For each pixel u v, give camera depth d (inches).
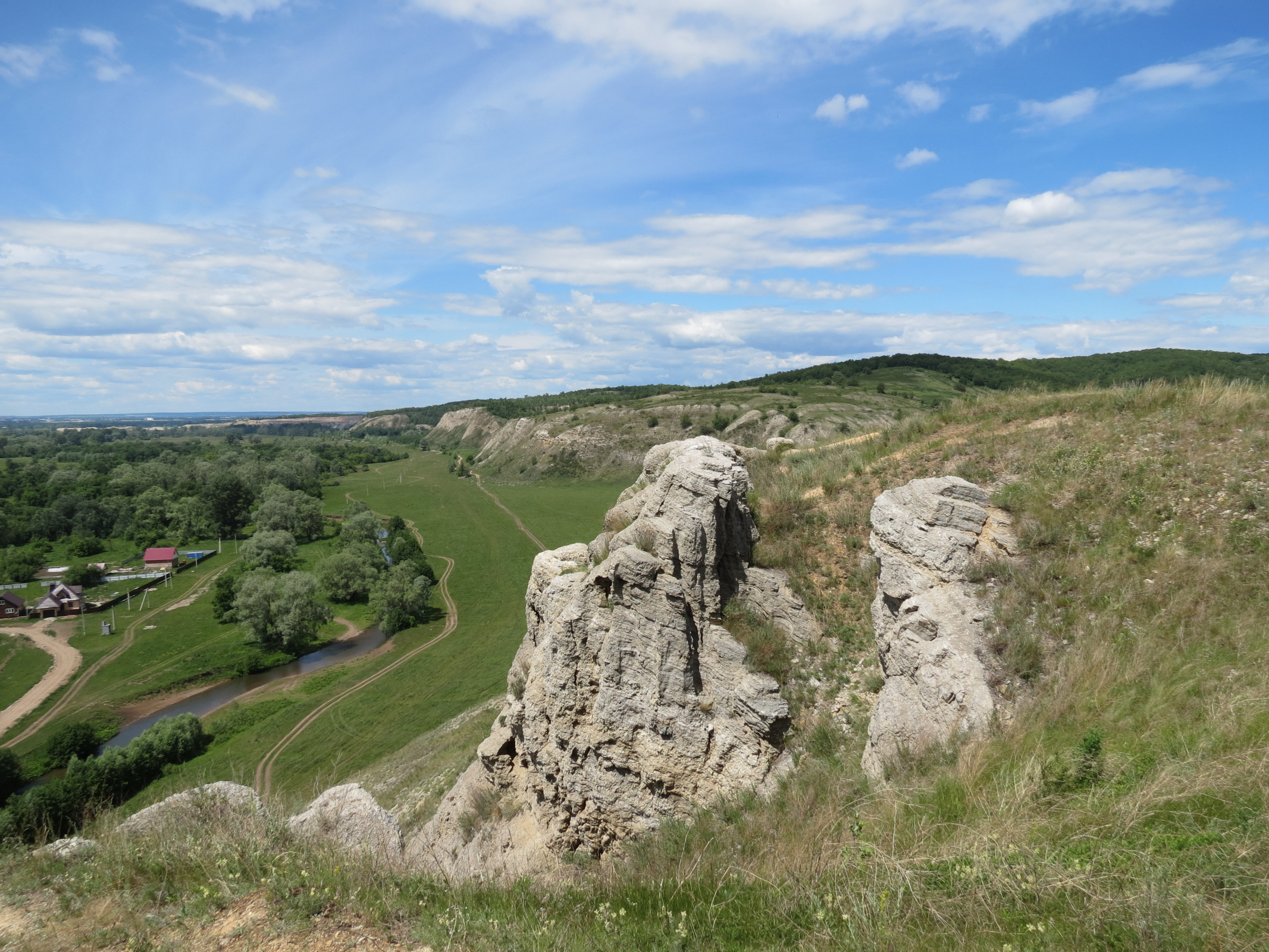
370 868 332.5
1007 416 725.9
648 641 556.4
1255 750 279.7
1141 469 558.6
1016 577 496.4
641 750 553.6
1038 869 250.7
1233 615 412.5
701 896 303.1
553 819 618.2
